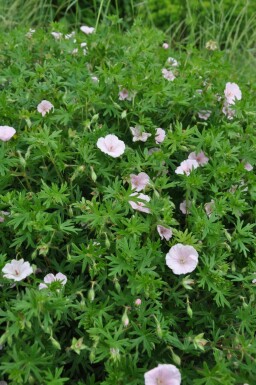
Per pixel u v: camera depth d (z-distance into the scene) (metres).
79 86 0.76
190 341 0.56
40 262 0.63
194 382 0.53
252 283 0.62
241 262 0.67
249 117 0.80
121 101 0.79
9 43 0.90
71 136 0.69
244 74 1.21
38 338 0.53
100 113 0.79
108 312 0.59
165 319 0.60
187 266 0.59
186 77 0.85
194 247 0.60
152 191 0.69
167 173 0.75
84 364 0.57
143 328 0.55
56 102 0.76
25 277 0.58
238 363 0.54
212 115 0.82
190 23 1.33
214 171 0.69
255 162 0.74
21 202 0.60
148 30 0.97
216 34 1.39
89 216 0.59
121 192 0.63
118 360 0.52
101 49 0.87
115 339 0.53
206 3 1.42
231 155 0.71
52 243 0.62
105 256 0.58
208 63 0.88
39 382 0.52
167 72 0.88
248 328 0.57
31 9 1.37
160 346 0.58
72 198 0.66
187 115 0.83
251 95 0.90
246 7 1.29
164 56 0.95
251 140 0.76
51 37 0.94
